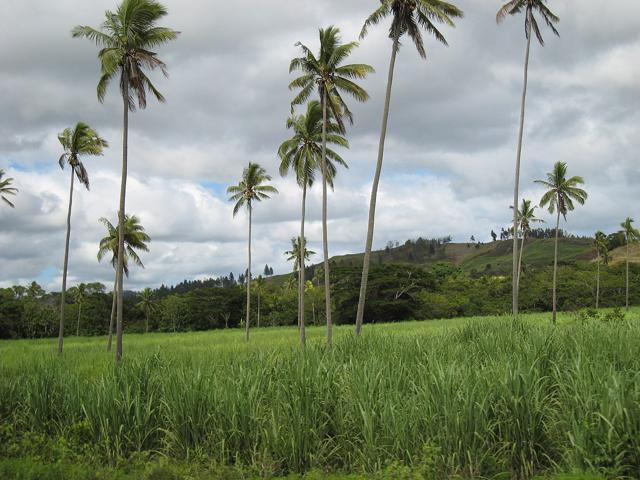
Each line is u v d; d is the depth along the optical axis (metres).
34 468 7.68
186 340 42.81
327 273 28.91
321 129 34.31
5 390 11.38
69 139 34.41
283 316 93.75
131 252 42.91
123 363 11.43
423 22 25.25
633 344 10.52
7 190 37.91
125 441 9.27
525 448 7.55
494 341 12.51
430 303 77.31
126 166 25.17
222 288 96.25
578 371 7.92
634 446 6.62
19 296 91.31
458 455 7.33
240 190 46.31
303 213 37.00
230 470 7.84
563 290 79.06
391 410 7.88
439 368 8.47
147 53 24.12
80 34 23.94
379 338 14.55
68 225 34.94
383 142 25.61
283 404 8.48
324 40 29.36
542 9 33.78
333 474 7.76
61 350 33.72
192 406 8.89
